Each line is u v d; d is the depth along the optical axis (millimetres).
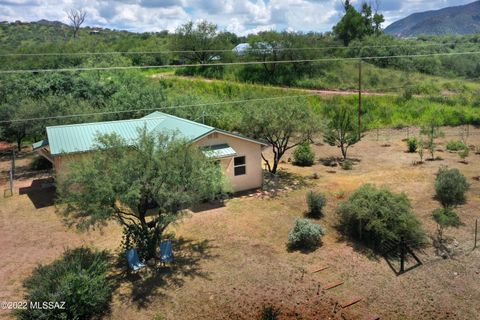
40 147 21859
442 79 56281
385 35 73875
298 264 13570
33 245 15602
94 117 27547
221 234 16031
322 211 17984
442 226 15523
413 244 14531
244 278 12812
